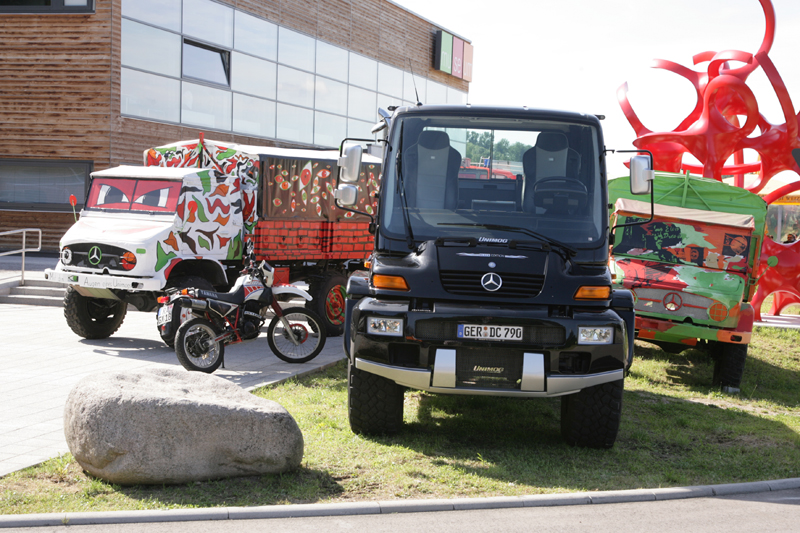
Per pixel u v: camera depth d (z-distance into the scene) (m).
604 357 5.86
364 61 27.48
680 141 14.63
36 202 19.72
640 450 6.40
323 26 25.39
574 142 6.52
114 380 5.26
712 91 14.40
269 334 9.41
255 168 11.05
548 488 5.22
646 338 9.91
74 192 19.50
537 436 6.73
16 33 18.98
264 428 5.07
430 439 6.39
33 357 9.30
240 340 8.94
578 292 5.96
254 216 10.99
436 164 6.48
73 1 18.70
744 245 10.28
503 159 6.47
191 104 20.86
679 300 9.57
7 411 6.65
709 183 10.96
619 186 11.45
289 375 8.59
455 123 6.55
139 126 19.50
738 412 8.31
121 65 18.94
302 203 11.80
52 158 19.23
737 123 16.20
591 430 6.23
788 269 15.27
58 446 5.64
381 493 4.98
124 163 19.22
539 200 6.41
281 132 24.00
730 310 9.39
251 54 22.64
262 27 22.97
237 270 10.96
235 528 4.28
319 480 5.15
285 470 5.19
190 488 4.87
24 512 4.36
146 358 9.39
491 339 5.82
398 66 29.34
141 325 12.44
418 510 4.70
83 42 18.75
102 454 4.81
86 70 18.81
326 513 4.56
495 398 8.23
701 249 10.37
